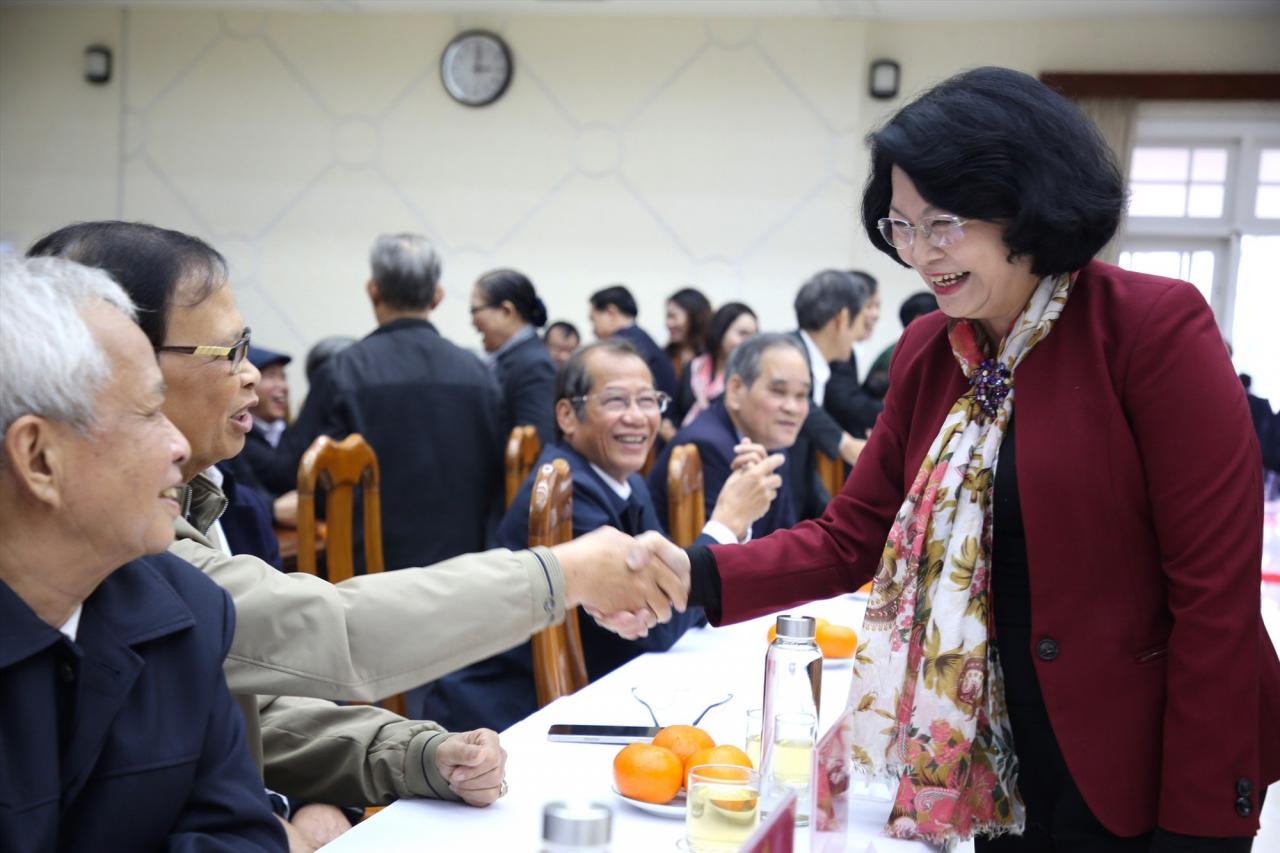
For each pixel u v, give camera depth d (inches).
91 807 41.0
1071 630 47.7
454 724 86.6
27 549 38.3
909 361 56.3
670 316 235.8
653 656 78.3
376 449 134.0
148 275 48.8
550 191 267.4
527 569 50.6
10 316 36.7
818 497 140.5
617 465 98.0
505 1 257.0
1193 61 256.2
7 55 277.9
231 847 43.0
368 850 45.9
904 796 49.3
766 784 44.7
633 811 49.7
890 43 262.1
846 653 74.0
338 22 269.7
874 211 51.5
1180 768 45.1
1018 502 49.3
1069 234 45.7
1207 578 45.0
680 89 262.7
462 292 271.0
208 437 51.8
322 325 274.7
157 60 274.8
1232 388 46.2
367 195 271.9
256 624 47.3
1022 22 258.7
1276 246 262.1
